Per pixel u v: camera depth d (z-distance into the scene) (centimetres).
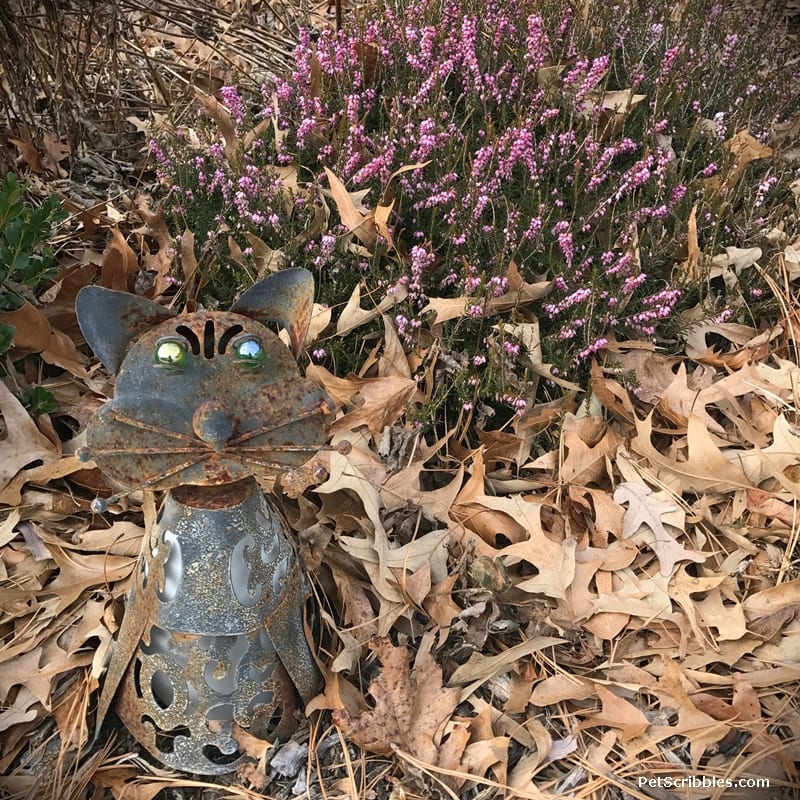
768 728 72
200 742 64
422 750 68
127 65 134
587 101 108
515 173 107
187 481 54
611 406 92
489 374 89
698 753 70
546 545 80
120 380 54
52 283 100
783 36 134
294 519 82
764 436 95
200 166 104
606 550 82
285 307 59
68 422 92
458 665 75
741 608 78
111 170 120
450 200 94
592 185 98
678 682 72
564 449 90
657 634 79
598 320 94
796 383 96
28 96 121
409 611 77
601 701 74
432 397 93
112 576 76
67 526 81
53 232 107
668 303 95
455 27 112
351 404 89
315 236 97
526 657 77
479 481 84
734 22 126
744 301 102
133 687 65
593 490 86
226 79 131
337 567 79
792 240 110
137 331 57
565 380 94
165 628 60
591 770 69
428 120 94
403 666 69
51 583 75
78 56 119
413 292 93
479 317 91
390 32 112
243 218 98
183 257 95
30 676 70
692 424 87
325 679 71
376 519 79
